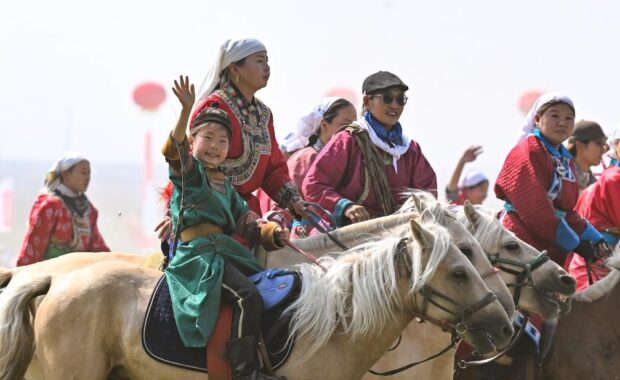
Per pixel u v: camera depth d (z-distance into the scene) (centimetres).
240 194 1277
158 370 1032
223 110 1239
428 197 1102
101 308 1055
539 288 1239
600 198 1512
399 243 1039
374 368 1164
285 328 1034
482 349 987
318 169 1337
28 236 1880
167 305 1049
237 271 1053
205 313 1025
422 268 1001
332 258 1101
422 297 1011
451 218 1076
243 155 1269
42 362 1068
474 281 992
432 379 1191
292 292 1050
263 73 1284
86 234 1944
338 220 1295
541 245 1386
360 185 1341
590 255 1414
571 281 1238
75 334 1051
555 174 1399
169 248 1177
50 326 1059
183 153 1047
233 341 1018
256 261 1108
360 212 1270
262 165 1284
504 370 1361
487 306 987
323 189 1319
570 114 1408
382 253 1035
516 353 1351
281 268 1157
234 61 1277
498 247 1243
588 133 1748
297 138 1789
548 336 1338
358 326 1021
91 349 1048
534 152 1391
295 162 1662
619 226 1502
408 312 1027
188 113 1034
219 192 1099
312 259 1104
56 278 1101
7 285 1168
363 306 1020
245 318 1023
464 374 1364
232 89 1282
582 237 1417
